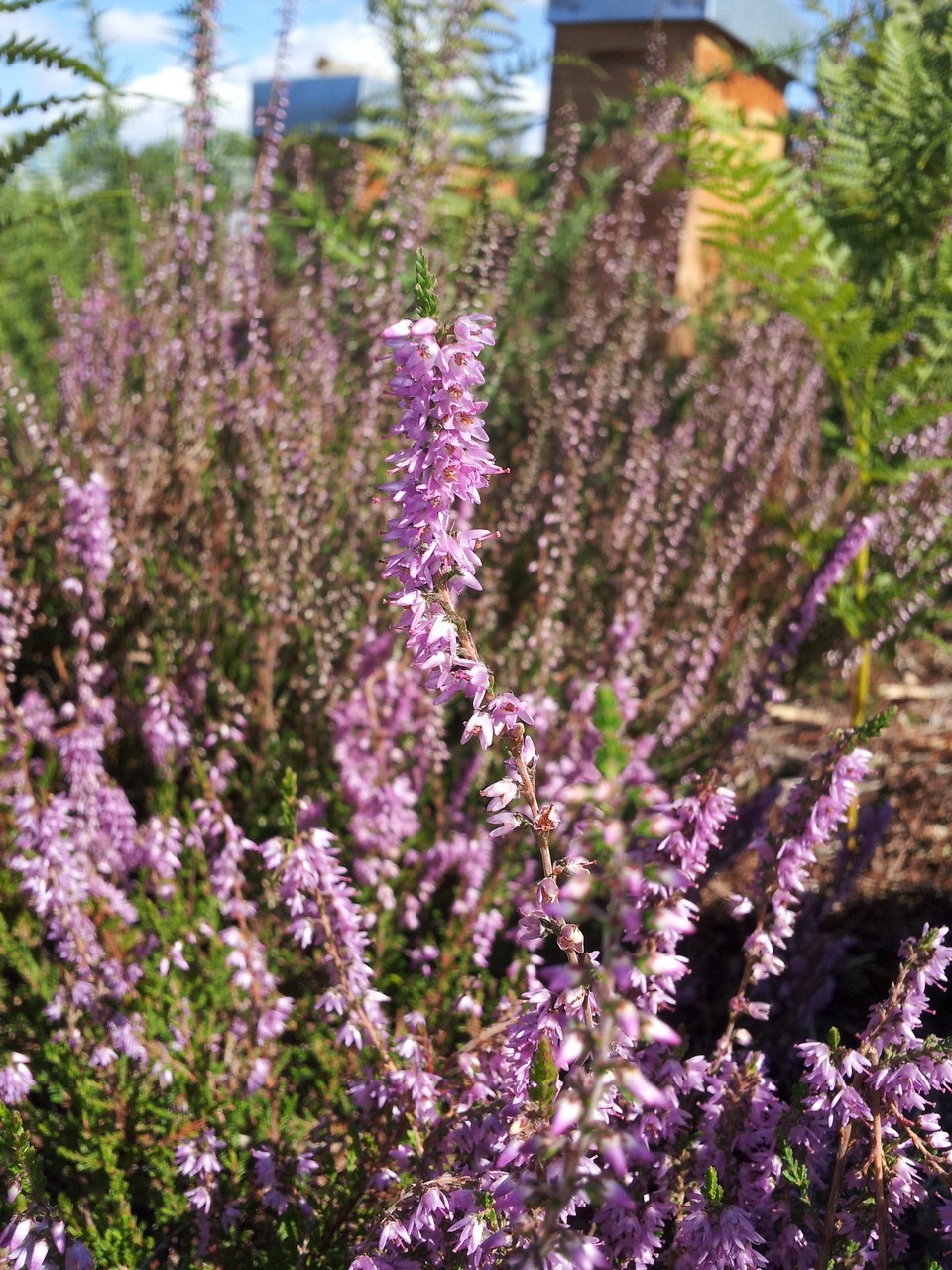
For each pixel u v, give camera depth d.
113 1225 0.20
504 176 0.57
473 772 0.29
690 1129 0.19
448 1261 0.16
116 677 0.33
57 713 0.32
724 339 0.51
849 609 0.30
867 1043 0.16
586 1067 0.13
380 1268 0.16
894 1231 0.19
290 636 0.34
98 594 0.30
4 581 0.30
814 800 0.18
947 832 0.32
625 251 0.52
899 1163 0.17
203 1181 0.20
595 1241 0.17
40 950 0.27
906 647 0.45
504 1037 0.19
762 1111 0.18
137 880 0.30
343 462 0.37
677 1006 0.26
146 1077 0.23
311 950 0.28
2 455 0.38
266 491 0.33
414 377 0.14
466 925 0.26
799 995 0.25
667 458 0.40
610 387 0.42
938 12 0.35
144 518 0.35
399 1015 0.26
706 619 0.36
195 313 0.39
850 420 0.30
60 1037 0.23
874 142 0.32
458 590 0.16
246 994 0.23
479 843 0.27
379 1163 0.19
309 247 0.48
